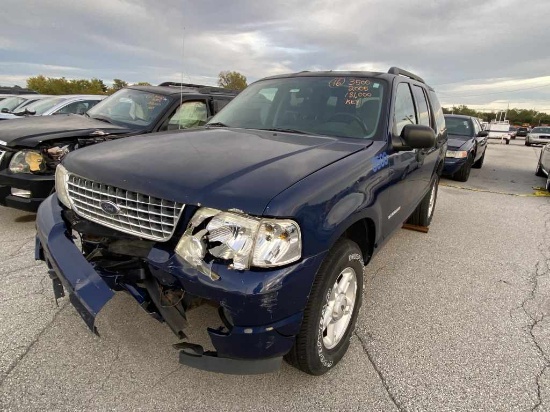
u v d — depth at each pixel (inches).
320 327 84.7
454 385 92.4
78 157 96.1
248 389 88.3
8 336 100.7
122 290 81.8
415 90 160.4
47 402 81.0
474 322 119.7
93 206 88.0
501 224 229.3
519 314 125.4
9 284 125.7
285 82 144.8
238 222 70.5
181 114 222.5
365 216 96.9
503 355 104.2
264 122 131.5
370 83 132.6
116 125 208.7
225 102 248.7
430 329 115.0
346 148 104.8
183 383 88.6
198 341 93.2
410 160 135.3
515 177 434.9
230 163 84.3
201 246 71.6
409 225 207.9
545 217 250.1
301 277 74.5
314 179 81.4
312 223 76.2
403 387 91.4
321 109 128.3
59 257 87.2
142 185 78.3
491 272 157.5
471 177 419.5
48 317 109.3
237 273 69.7
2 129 179.8
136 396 84.2
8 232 169.0
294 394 87.6
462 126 438.6
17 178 161.5
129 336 101.0
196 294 71.9
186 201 73.3
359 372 95.7
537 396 89.8
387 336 110.7
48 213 100.0
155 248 76.7
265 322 71.8
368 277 148.5
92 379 88.0
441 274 153.9
